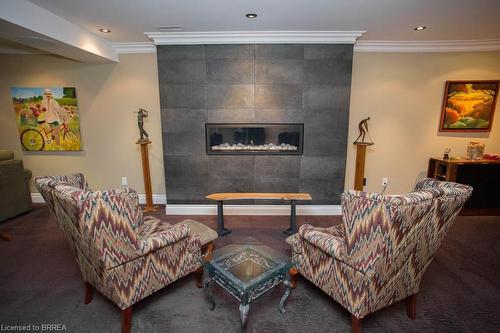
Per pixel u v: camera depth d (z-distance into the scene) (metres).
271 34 3.14
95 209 1.40
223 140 3.63
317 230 1.87
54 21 2.51
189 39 3.21
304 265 1.91
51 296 1.97
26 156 4.02
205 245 2.38
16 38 2.49
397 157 3.84
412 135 3.78
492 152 3.79
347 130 3.44
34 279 2.17
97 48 3.21
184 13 2.53
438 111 3.71
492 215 3.54
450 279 2.18
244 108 3.39
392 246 1.36
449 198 1.44
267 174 3.56
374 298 1.49
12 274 2.24
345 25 2.88
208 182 3.59
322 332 1.66
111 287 1.54
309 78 3.32
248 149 3.57
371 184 3.93
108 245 1.46
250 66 3.29
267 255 1.87
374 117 3.72
